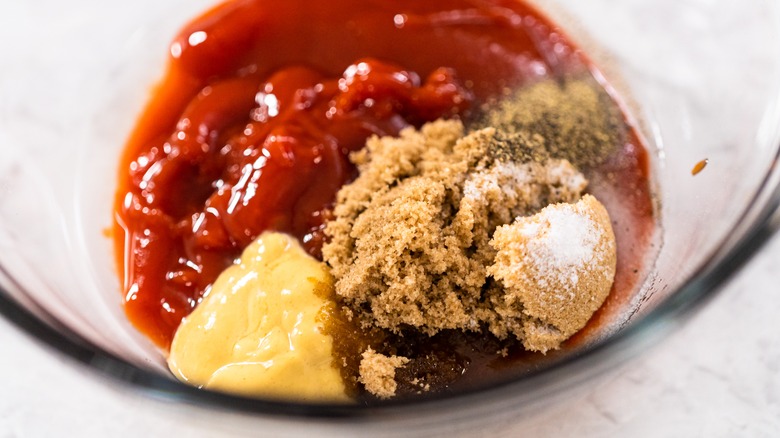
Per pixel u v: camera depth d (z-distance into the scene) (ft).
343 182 0.92
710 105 0.94
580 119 0.95
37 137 0.99
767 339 0.88
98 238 0.94
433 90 0.96
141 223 0.92
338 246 0.86
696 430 0.85
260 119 0.97
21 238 0.90
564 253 0.81
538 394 0.73
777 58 0.89
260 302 0.84
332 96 0.97
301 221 0.90
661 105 0.97
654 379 0.87
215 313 0.84
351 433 0.74
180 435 0.85
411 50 1.01
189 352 0.83
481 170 0.87
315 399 0.77
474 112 0.97
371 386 0.80
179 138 0.95
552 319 0.81
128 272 0.91
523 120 0.95
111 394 0.85
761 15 0.92
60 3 1.06
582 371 0.72
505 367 0.81
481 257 0.84
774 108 0.86
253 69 1.01
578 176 0.90
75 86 1.02
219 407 0.71
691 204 0.87
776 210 0.75
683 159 0.92
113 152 0.98
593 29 1.03
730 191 0.83
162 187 0.93
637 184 0.92
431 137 0.92
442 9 1.03
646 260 0.87
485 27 1.03
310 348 0.81
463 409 0.72
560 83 0.99
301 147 0.92
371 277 0.83
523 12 1.03
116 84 1.02
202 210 0.92
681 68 0.99
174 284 0.89
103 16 1.06
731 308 0.90
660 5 1.01
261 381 0.80
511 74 1.00
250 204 0.89
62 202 0.95
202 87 1.01
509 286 0.81
